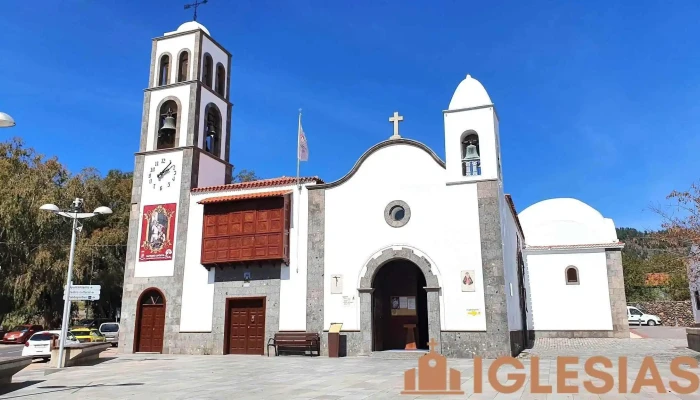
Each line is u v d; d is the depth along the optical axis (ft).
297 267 79.66
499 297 69.41
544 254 111.55
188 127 91.81
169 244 87.76
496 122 78.07
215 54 101.04
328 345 74.54
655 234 67.26
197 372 57.41
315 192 81.61
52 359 66.39
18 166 144.56
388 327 80.18
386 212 77.10
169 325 84.43
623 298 105.70
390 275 81.97
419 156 77.61
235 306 82.74
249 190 85.15
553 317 108.47
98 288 67.41
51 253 130.41
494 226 71.67
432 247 73.77
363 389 42.78
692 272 73.87
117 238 142.82
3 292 130.41
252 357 75.31
